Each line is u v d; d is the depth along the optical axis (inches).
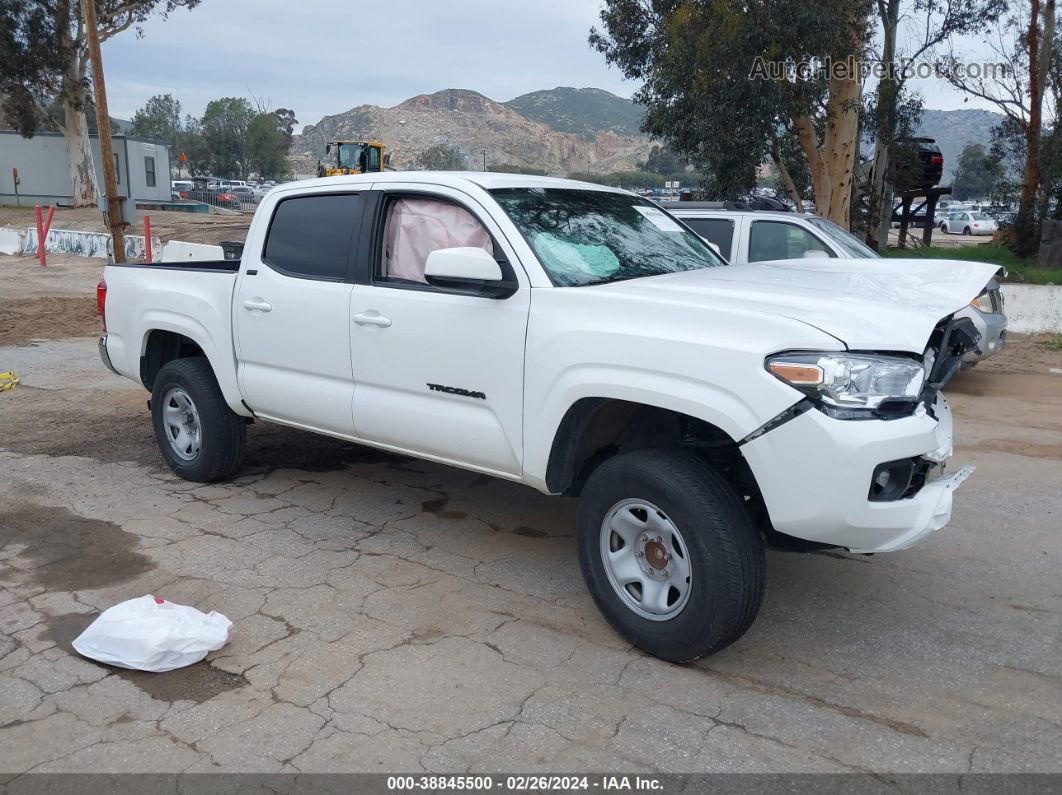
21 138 1734.7
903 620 163.5
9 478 241.9
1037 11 723.4
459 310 169.0
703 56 599.8
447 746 125.7
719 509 137.2
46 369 394.6
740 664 147.9
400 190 187.0
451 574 183.2
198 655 148.2
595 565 154.0
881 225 797.2
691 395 138.1
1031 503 225.1
